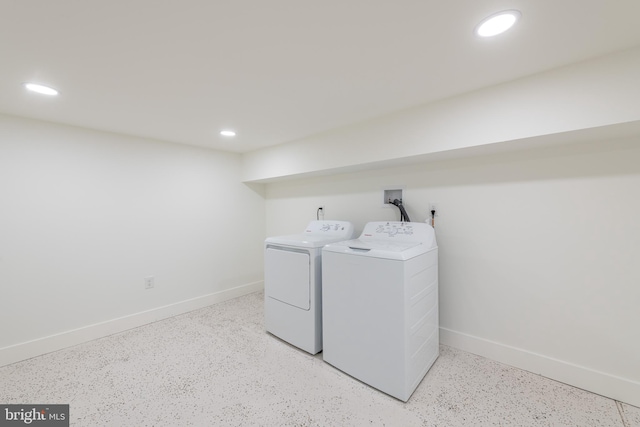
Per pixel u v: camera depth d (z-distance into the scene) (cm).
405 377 163
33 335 215
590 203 170
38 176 217
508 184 198
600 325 170
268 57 132
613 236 164
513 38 119
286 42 120
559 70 145
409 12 101
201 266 323
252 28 110
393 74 151
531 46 125
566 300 180
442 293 232
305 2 95
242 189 364
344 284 191
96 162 246
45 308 221
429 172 236
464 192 218
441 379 185
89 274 242
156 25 107
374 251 174
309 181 334
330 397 169
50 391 174
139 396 170
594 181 169
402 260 161
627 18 106
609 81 133
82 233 238
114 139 256
